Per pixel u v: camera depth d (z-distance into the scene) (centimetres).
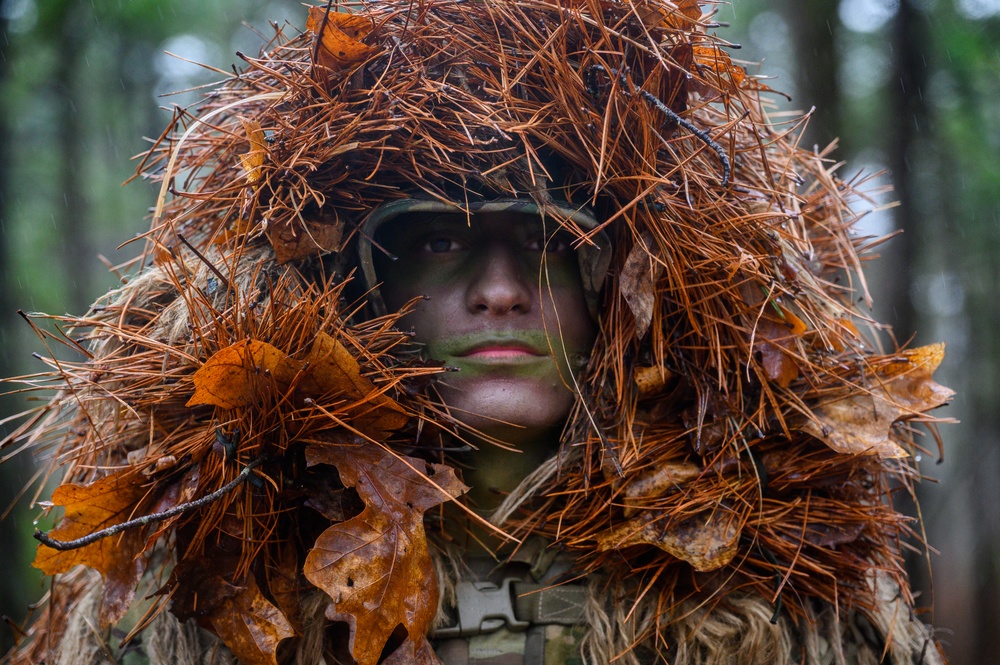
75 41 493
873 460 137
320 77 130
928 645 149
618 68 126
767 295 134
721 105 151
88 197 594
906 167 460
